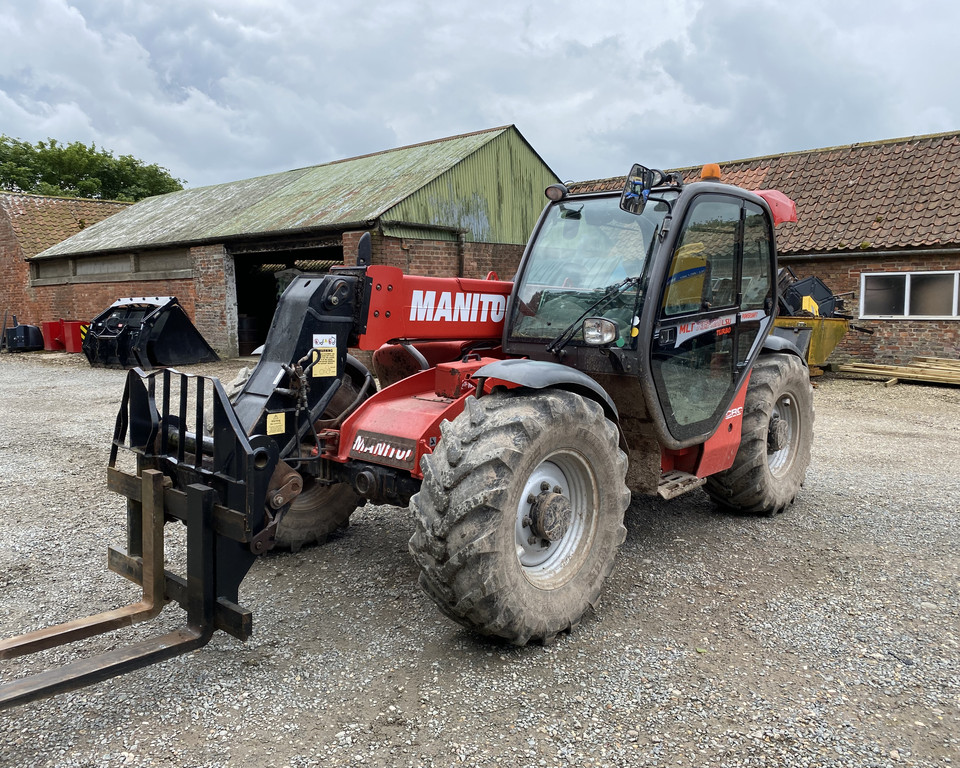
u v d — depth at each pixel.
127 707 2.61
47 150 42.38
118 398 10.10
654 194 3.62
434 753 2.36
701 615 3.36
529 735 2.45
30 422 8.28
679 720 2.54
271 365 3.30
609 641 3.11
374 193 12.88
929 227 11.72
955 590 3.64
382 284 3.47
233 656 2.97
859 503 5.14
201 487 2.73
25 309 21.59
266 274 17.44
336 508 4.26
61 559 4.05
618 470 3.30
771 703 2.65
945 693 2.73
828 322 11.19
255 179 18.80
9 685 2.33
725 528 4.58
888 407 9.38
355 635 3.15
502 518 2.74
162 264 16.34
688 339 3.71
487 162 13.58
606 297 3.52
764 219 4.35
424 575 2.83
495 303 3.99
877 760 2.33
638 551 4.17
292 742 2.42
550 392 3.07
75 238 20.11
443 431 2.88
